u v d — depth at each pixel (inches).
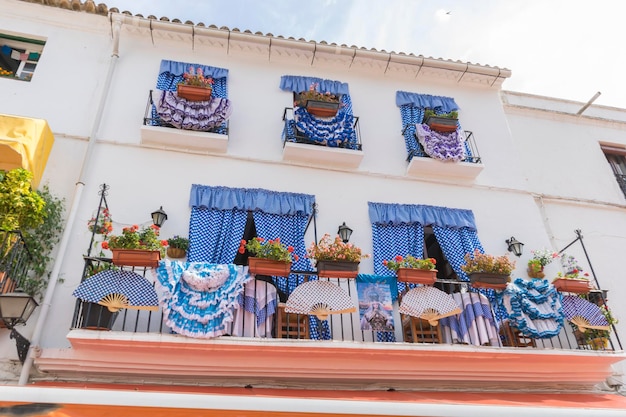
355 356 290.8
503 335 337.7
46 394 149.3
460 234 383.6
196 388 272.1
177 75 400.5
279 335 297.0
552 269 393.1
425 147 406.6
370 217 375.2
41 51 397.4
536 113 507.5
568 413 168.1
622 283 421.4
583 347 353.7
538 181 463.2
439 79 475.5
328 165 394.0
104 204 330.0
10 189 283.7
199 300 276.5
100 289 264.1
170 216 340.2
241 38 425.4
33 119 311.9
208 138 367.2
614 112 542.6
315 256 302.7
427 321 330.6
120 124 367.9
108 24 408.5
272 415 173.0
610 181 486.9
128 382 272.7
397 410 169.2
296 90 423.8
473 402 267.1
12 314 242.1
